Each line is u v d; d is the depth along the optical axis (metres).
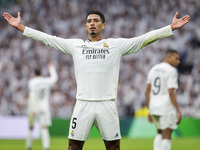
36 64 78.50
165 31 17.58
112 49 17.78
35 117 38.94
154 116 27.69
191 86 74.12
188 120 58.22
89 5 86.31
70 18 85.50
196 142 47.81
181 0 85.38
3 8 88.25
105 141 17.95
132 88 73.25
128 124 57.97
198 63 77.31
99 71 17.48
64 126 57.81
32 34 18.12
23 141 51.38
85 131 17.55
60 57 78.31
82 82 17.62
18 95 75.12
